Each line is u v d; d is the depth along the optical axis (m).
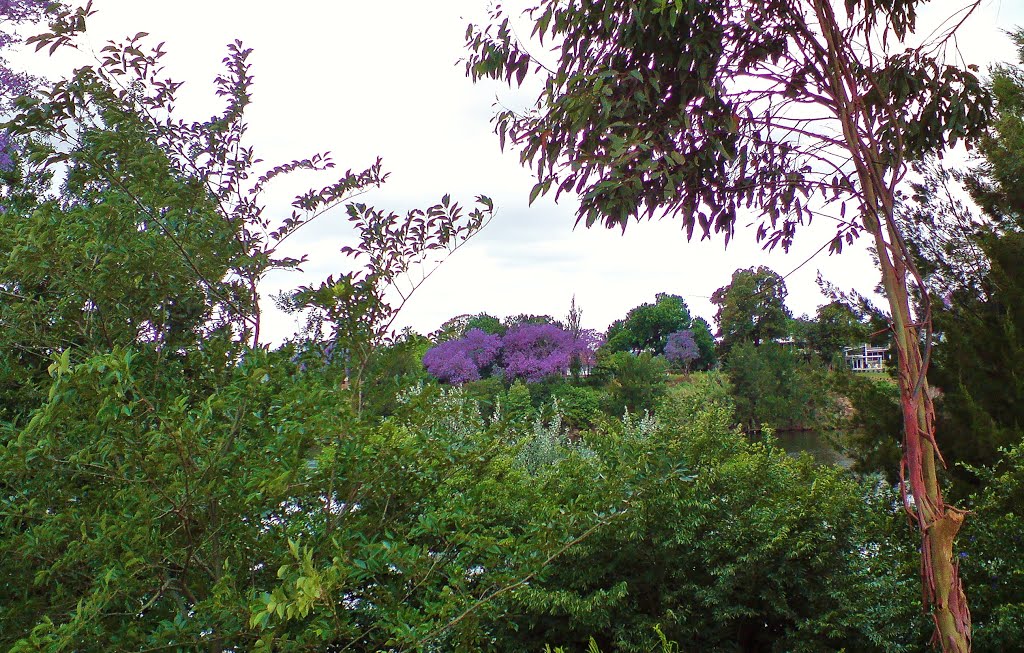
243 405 1.95
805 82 2.43
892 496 3.60
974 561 3.18
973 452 4.56
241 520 2.09
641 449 2.51
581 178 2.36
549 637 3.42
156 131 2.40
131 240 2.15
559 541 2.36
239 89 2.54
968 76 2.66
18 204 2.88
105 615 1.85
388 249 2.46
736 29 2.38
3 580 2.09
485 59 2.54
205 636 1.82
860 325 5.18
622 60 2.37
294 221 2.54
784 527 3.31
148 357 2.24
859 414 5.37
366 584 2.51
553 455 5.41
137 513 1.76
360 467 2.06
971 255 5.20
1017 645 2.84
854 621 3.13
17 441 1.73
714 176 2.56
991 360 4.84
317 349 2.44
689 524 3.30
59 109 2.15
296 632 2.12
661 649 3.20
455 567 2.23
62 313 2.18
